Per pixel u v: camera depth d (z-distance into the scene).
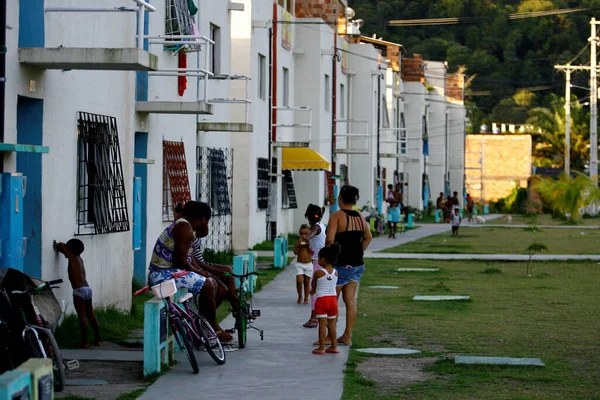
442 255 42.34
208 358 16.06
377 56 66.38
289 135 51.47
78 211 18.34
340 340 17.78
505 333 19.38
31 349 12.70
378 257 41.06
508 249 47.41
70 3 17.53
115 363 15.54
